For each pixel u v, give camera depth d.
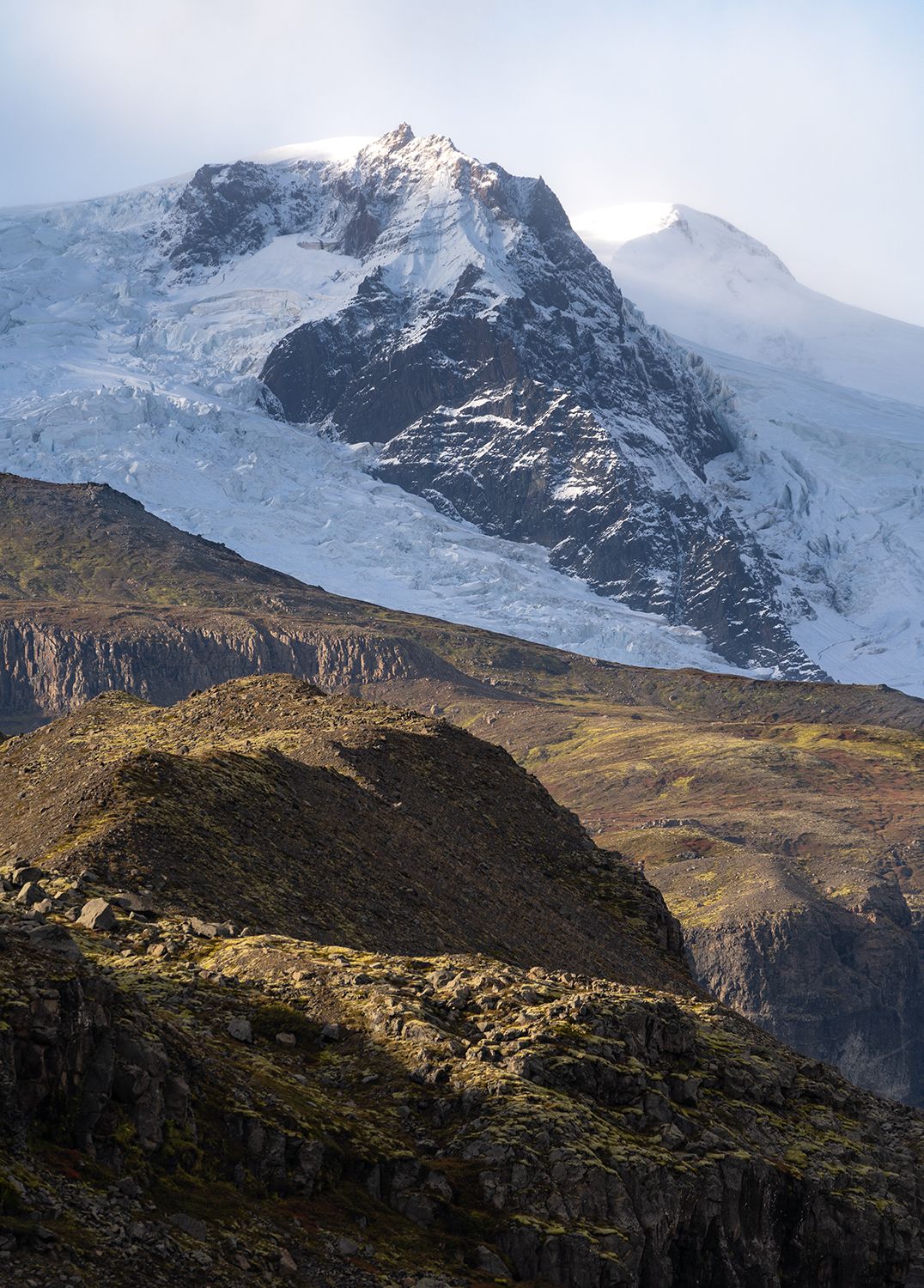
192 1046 88.62
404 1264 80.81
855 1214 110.38
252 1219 77.50
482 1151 91.62
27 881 125.12
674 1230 97.06
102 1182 72.88
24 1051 73.19
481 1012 108.69
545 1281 85.62
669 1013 116.38
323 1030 101.69
